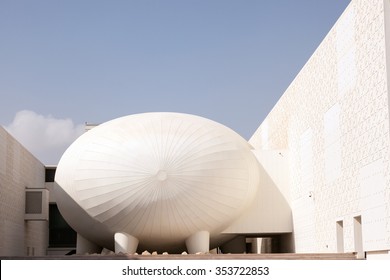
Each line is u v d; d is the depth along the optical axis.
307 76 25.23
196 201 24.11
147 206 23.81
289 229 27.31
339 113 20.86
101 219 24.75
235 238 29.75
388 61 16.64
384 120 16.83
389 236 16.39
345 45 20.17
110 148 24.55
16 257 21.58
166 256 21.23
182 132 24.78
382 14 16.92
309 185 24.67
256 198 27.31
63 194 26.25
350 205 19.80
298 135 26.62
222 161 24.61
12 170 30.42
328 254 19.92
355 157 19.28
